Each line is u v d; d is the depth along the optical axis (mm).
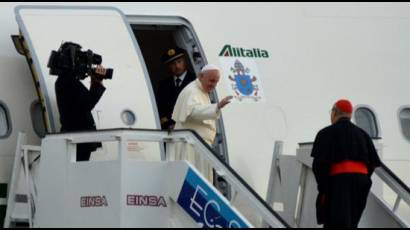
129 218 31734
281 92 41531
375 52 44125
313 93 42188
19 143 34375
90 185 32406
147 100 37562
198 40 40156
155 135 32625
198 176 31969
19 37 35969
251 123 40375
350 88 43062
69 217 32781
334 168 33438
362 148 33500
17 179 34281
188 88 36031
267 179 40094
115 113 36562
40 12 36500
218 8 41188
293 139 41156
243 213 38438
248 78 40875
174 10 40094
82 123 34375
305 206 37906
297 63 42250
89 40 37094
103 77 34812
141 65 38031
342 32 43719
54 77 35438
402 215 41750
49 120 34844
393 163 43000
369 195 37781
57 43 36188
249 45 41375
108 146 35875
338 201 32969
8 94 35500
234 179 32344
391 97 43844
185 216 32312
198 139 32625
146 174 32250
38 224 33375
